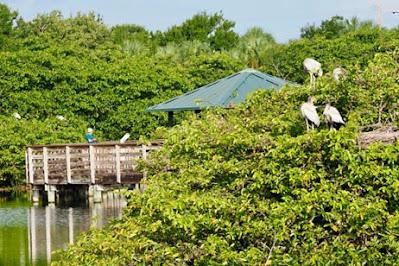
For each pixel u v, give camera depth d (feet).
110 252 66.03
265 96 78.43
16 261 123.13
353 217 56.80
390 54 79.36
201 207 60.85
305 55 303.48
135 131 281.33
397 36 296.92
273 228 58.95
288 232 58.59
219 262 59.62
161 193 64.44
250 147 65.36
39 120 272.51
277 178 60.49
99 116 285.64
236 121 72.90
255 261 57.93
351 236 57.47
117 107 283.59
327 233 58.80
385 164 61.05
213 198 61.36
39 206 195.31
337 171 60.59
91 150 186.50
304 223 58.23
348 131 60.70
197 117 79.51
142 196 67.67
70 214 175.83
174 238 64.54
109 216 168.45
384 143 63.77
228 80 192.03
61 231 151.53
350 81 73.56
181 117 272.92
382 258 56.49
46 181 197.67
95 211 179.11
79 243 69.77
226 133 67.97
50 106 281.13
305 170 60.23
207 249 59.16
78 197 211.00
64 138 257.14
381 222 57.77
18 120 257.55
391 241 56.29
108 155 185.16
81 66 286.05
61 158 195.72
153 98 284.61
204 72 308.81
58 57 294.87
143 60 300.61
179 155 71.87
